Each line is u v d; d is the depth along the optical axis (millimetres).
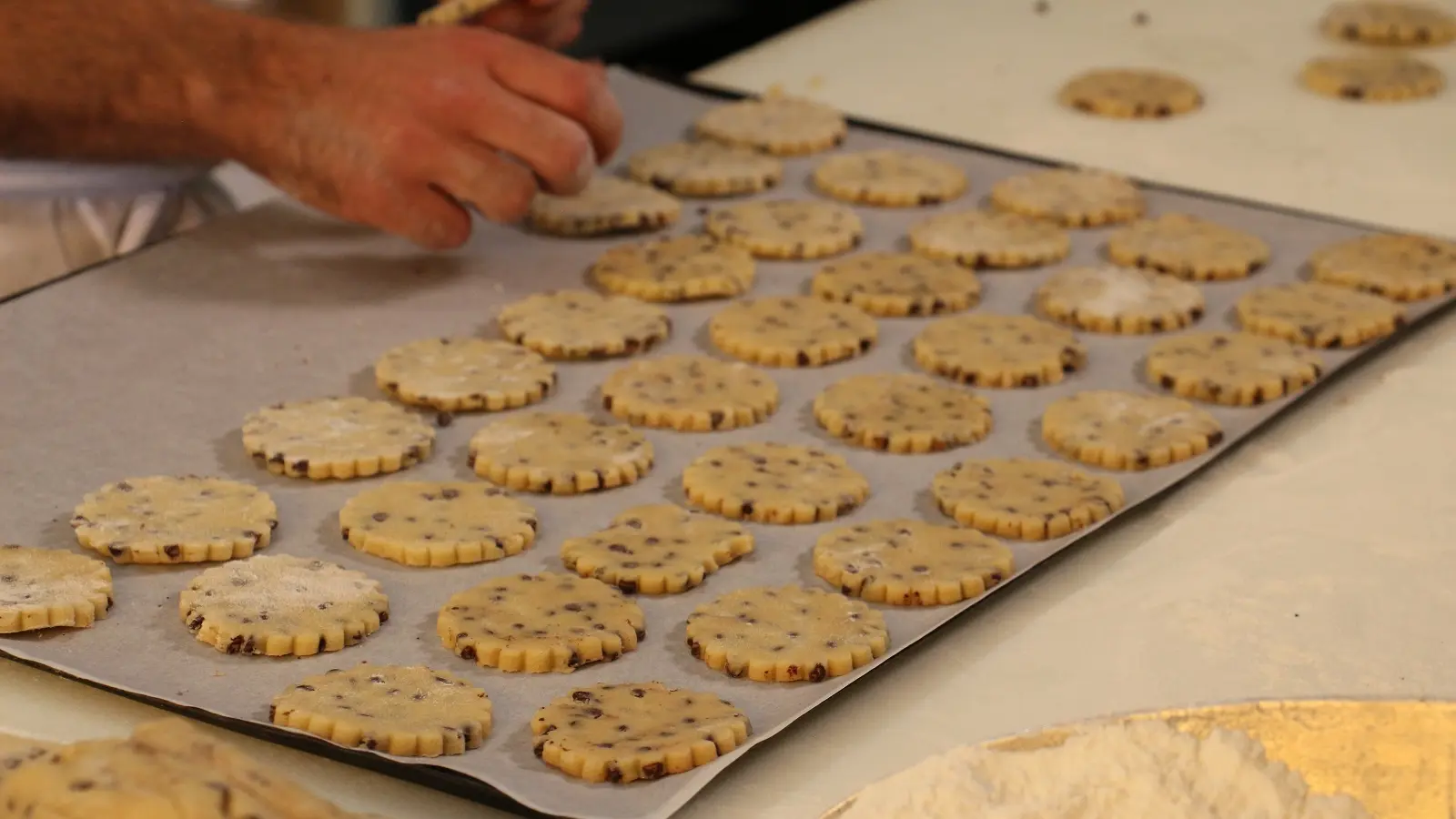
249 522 1126
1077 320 1306
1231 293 1335
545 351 1271
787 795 996
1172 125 1558
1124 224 1410
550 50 1404
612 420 1227
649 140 1508
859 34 1768
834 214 1408
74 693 1037
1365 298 1308
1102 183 1439
